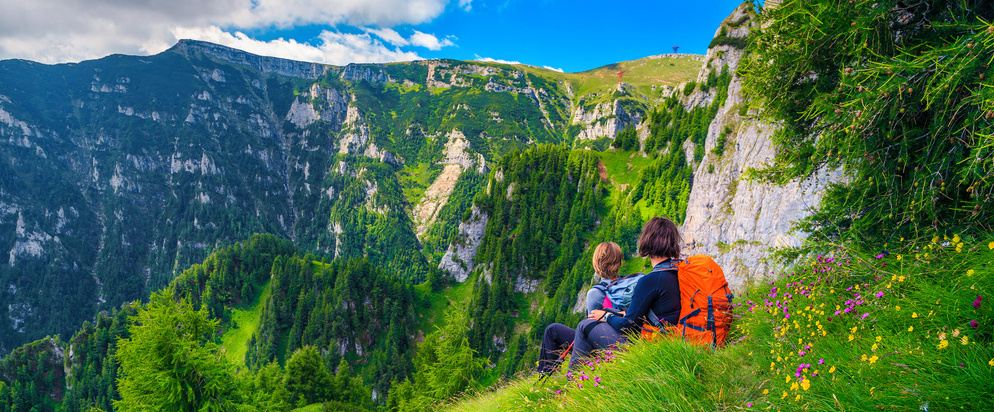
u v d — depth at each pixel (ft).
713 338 13.12
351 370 439.22
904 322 9.53
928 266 11.39
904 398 7.00
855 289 12.51
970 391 6.42
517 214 631.56
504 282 533.96
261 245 574.15
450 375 108.99
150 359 66.85
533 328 456.45
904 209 15.23
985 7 14.46
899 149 15.28
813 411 7.93
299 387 165.68
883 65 13.87
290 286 497.05
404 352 439.63
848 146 16.22
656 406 10.01
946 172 13.64
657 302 14.25
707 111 575.38
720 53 643.45
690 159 554.46
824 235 18.74
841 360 8.93
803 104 20.44
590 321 16.62
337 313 457.68
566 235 579.48
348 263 497.05
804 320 12.45
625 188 629.51
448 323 119.55
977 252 10.21
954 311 8.43
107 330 454.81
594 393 12.19
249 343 471.62
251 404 76.28
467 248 635.66
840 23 16.83
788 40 19.71
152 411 65.36
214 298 514.27
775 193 169.27
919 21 16.16
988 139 11.44
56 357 447.83
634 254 517.14
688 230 357.41
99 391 416.46
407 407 115.14
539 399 15.10
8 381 422.41
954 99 12.67
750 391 9.97
